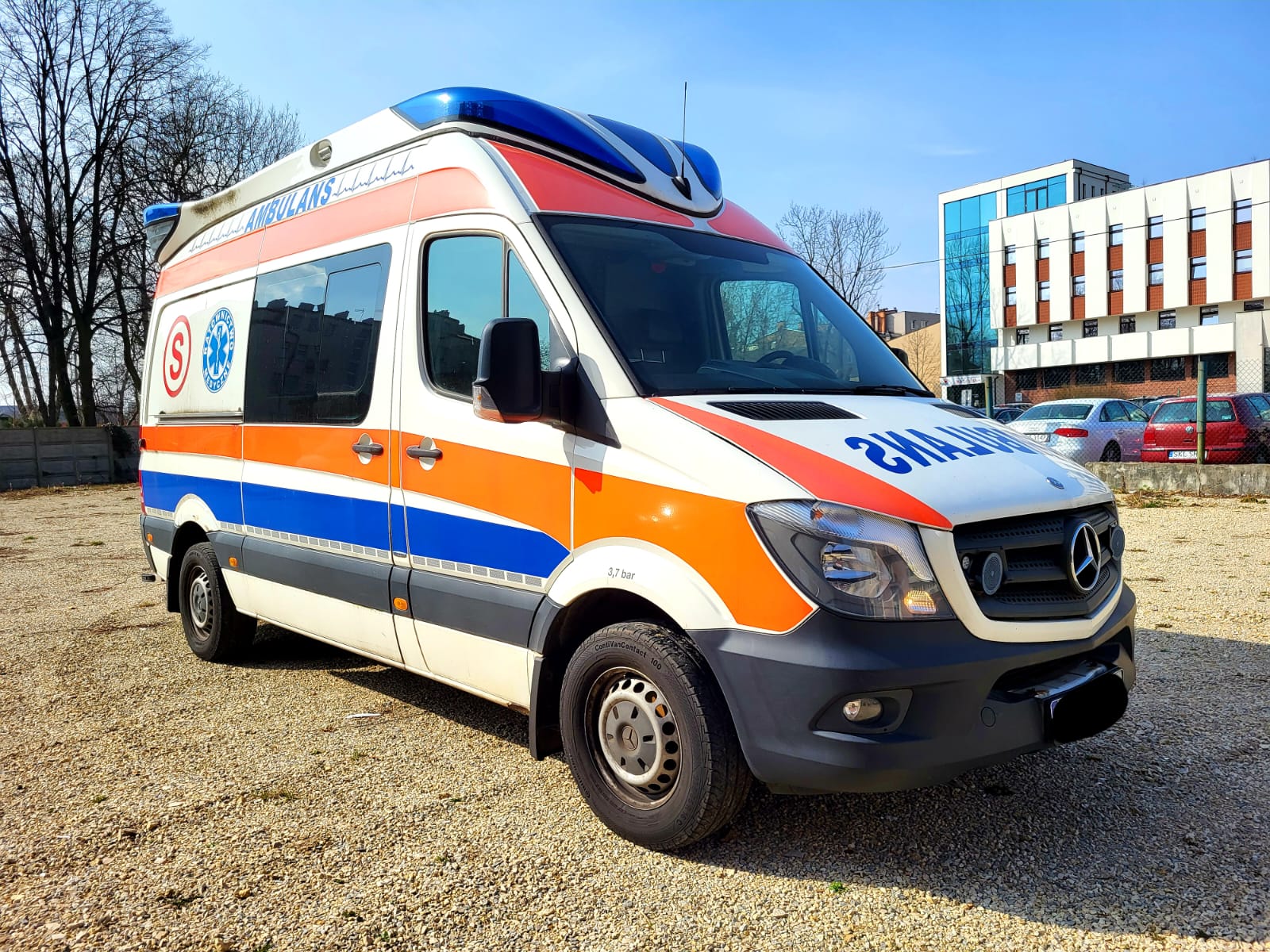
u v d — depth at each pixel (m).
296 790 3.93
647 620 3.37
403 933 2.86
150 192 32.09
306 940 2.83
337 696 5.28
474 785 3.96
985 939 2.76
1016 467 3.36
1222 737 4.24
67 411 32.12
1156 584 7.36
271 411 5.23
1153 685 4.97
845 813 3.60
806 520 2.92
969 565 2.96
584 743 3.52
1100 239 50.84
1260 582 7.31
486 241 3.95
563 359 3.57
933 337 61.81
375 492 4.42
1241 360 44.81
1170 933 2.76
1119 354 50.41
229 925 2.92
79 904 3.06
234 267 5.80
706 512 3.09
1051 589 3.21
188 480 6.11
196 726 4.79
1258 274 45.19
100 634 6.88
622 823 3.36
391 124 4.64
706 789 3.11
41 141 31.05
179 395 6.29
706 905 2.98
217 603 5.84
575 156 4.12
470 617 3.90
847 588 2.87
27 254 30.95
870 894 3.02
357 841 3.46
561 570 3.54
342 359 4.69
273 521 5.22
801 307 4.36
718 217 4.46
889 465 3.13
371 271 4.56
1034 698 3.04
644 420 3.31
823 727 2.88
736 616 3.01
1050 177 53.94
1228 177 45.91
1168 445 14.18
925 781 2.88
